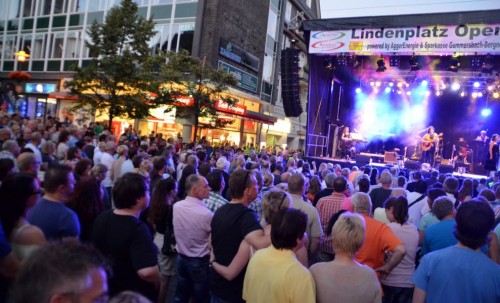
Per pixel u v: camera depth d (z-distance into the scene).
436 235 3.81
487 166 16.06
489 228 2.51
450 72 18.97
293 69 16.03
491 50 12.55
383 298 4.00
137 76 14.16
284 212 2.59
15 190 2.62
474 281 2.42
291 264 2.50
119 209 2.94
